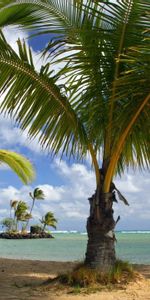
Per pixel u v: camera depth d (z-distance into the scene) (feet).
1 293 26.37
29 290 27.20
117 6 24.25
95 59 26.63
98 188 28.35
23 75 27.55
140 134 28.89
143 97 25.93
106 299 23.71
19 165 39.86
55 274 37.27
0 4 26.32
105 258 27.71
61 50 26.40
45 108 27.96
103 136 29.45
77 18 26.89
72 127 28.25
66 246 195.21
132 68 25.48
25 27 27.73
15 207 296.30
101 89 27.40
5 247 177.68
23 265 45.42
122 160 31.50
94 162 28.76
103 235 27.89
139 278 27.99
